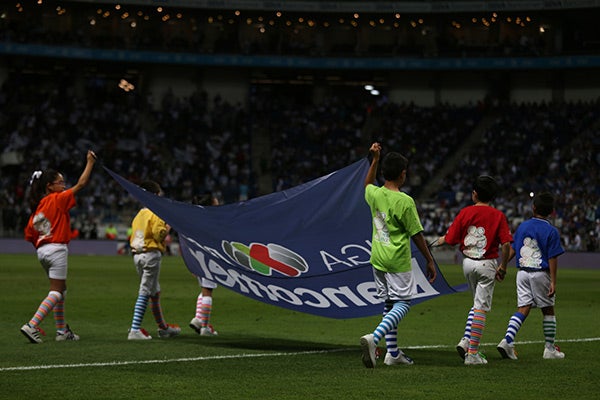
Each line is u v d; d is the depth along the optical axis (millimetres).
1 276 43875
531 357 17234
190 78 106062
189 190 90625
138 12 103188
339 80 107375
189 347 18469
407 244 15578
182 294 35188
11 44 96875
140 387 13195
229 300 32312
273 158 96562
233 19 104938
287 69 107062
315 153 97188
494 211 16547
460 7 98750
